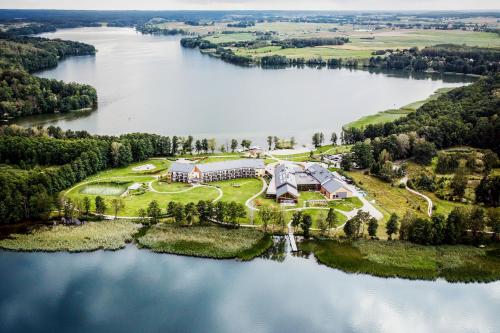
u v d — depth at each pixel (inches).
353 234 7175.2
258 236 7199.8
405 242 7062.0
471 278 6338.6
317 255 6747.1
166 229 7342.5
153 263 6579.7
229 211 7440.9
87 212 7790.4
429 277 6338.6
